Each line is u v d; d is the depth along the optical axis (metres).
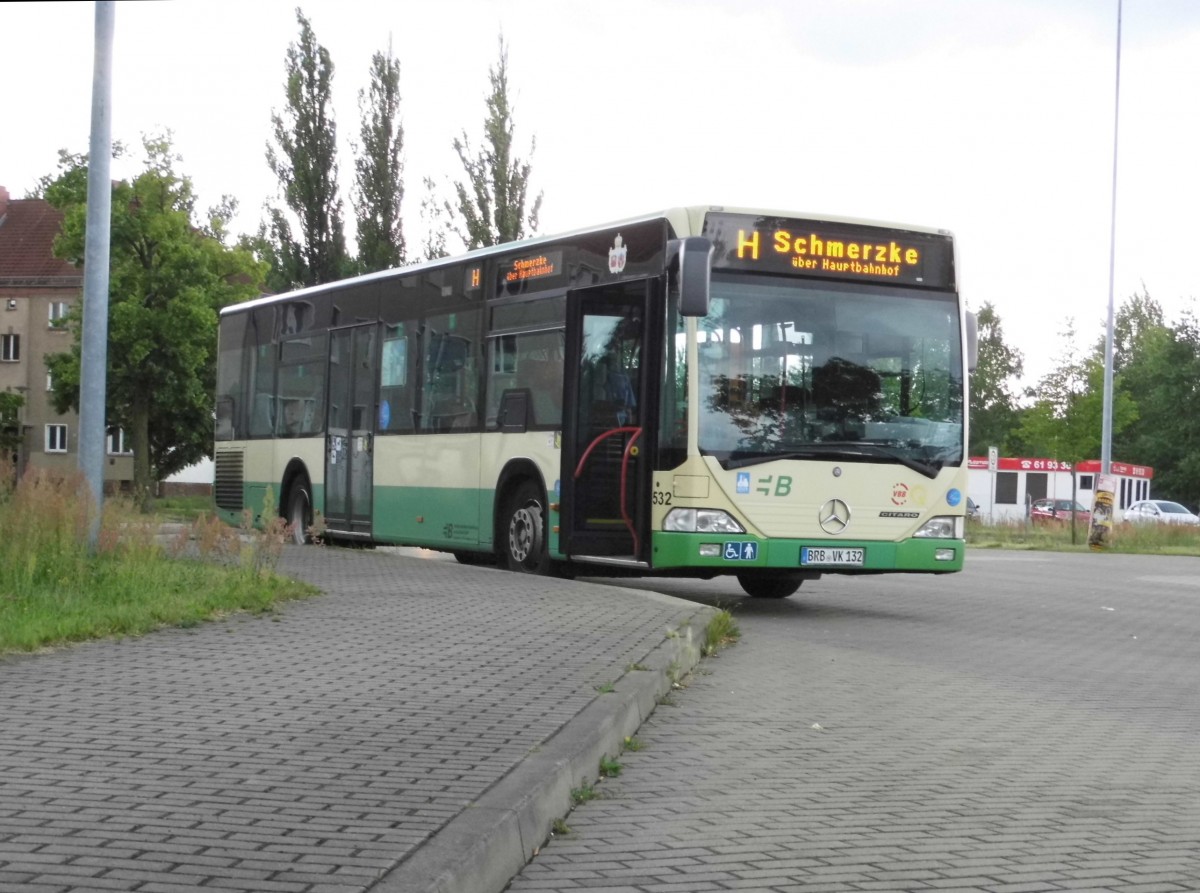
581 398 16.33
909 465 15.59
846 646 13.35
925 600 18.70
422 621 11.77
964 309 16.05
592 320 16.23
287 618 11.83
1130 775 7.95
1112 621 16.92
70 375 58.38
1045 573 25.78
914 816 6.79
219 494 25.80
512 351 17.64
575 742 7.09
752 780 7.48
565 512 16.39
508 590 14.36
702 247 14.31
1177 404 96.75
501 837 5.43
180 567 13.88
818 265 15.45
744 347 15.12
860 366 15.51
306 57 60.25
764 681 10.94
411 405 19.84
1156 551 39.53
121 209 53.53
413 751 6.77
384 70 60.53
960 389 15.94
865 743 8.63
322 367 22.48
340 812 5.57
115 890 4.49
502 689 8.62
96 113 14.95
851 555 15.34
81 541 13.52
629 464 15.50
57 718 7.33
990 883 5.67
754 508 15.02
